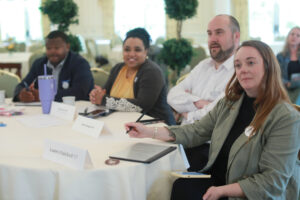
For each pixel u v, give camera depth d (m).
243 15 7.84
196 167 1.72
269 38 7.88
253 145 1.31
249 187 1.25
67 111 1.81
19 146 1.32
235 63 1.41
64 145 1.14
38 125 1.66
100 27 8.09
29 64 4.88
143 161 1.17
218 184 1.49
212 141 1.56
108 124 1.71
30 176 1.10
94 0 7.95
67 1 4.36
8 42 6.21
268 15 7.79
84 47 6.14
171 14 4.79
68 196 1.08
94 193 1.11
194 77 2.37
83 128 1.54
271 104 1.31
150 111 2.28
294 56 3.71
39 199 1.11
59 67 2.83
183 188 1.43
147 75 2.24
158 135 1.49
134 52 2.28
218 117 1.57
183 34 7.91
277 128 1.27
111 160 1.18
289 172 1.25
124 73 2.43
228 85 1.55
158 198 1.28
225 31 2.14
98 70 3.34
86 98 2.75
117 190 1.13
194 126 1.63
